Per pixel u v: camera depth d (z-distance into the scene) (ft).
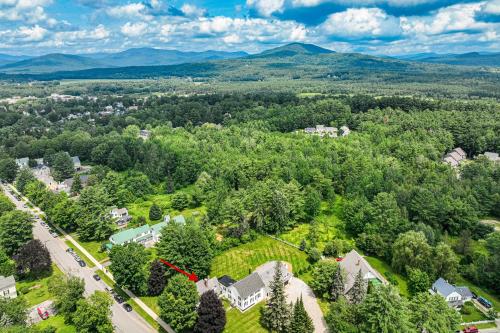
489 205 430.61
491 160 575.38
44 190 492.95
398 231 363.35
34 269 330.13
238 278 323.37
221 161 589.73
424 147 582.35
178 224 358.23
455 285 311.06
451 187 439.63
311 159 542.98
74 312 267.80
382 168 511.81
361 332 222.69
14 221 375.45
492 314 274.16
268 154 596.29
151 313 281.95
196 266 311.88
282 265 321.32
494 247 333.01
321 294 295.89
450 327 232.32
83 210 403.75
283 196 404.98
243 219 397.39
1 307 251.80
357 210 402.31
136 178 536.01
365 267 303.48
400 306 218.79
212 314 248.52
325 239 388.16
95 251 376.68
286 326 253.24
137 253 313.73
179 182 568.82
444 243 329.72
